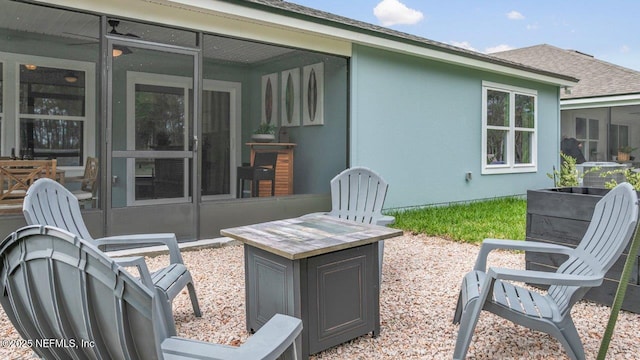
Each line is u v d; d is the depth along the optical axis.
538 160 9.08
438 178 7.20
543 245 2.51
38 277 1.11
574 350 2.07
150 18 4.26
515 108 8.53
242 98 6.30
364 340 2.38
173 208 4.51
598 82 12.66
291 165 6.32
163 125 4.49
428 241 4.88
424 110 6.93
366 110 6.13
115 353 1.11
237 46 5.58
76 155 5.39
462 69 7.51
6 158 4.88
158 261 4.03
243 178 6.08
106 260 1.00
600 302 2.88
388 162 6.46
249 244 2.32
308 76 6.32
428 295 3.10
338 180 3.76
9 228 3.73
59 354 1.20
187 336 2.44
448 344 2.33
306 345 2.09
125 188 4.32
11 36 5.05
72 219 2.55
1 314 2.71
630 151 11.81
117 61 4.27
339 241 2.23
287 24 4.93
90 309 1.06
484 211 6.57
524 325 2.08
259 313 2.36
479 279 2.42
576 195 3.01
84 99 5.37
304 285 2.09
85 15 4.27
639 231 1.65
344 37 5.49
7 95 5.09
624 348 2.27
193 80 4.62
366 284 2.36
